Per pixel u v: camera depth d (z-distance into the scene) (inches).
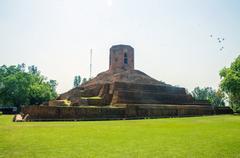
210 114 1988.2
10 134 614.9
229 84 1926.7
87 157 370.3
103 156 377.4
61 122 1088.8
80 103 1643.7
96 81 2285.9
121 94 1720.0
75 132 668.7
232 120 1214.9
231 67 2014.0
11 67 2593.5
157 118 1486.2
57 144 473.7
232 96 2095.2
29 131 685.9
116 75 2212.1
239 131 707.4
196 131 705.0
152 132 676.1
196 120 1223.5
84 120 1283.2
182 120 1229.7
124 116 1464.1
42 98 2650.1
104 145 467.2
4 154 385.1
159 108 1628.9
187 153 401.4
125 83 1905.8
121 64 2367.1
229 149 434.6
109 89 1898.4
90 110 1348.4
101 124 958.4
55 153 394.6
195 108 1862.7
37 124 944.9
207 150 425.4
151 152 407.8
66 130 719.1
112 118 1411.2
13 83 2372.0
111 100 1747.0
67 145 464.1
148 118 1504.7
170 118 1446.9
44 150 416.8
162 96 1967.3
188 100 2134.6
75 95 1978.3
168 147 451.5
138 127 826.2
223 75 2074.3
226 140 534.3
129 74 2230.6
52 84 3479.3
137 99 1796.3
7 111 2428.6
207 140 534.3
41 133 639.8
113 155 384.5
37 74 2935.5
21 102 2480.3
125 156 378.6
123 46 2396.7
